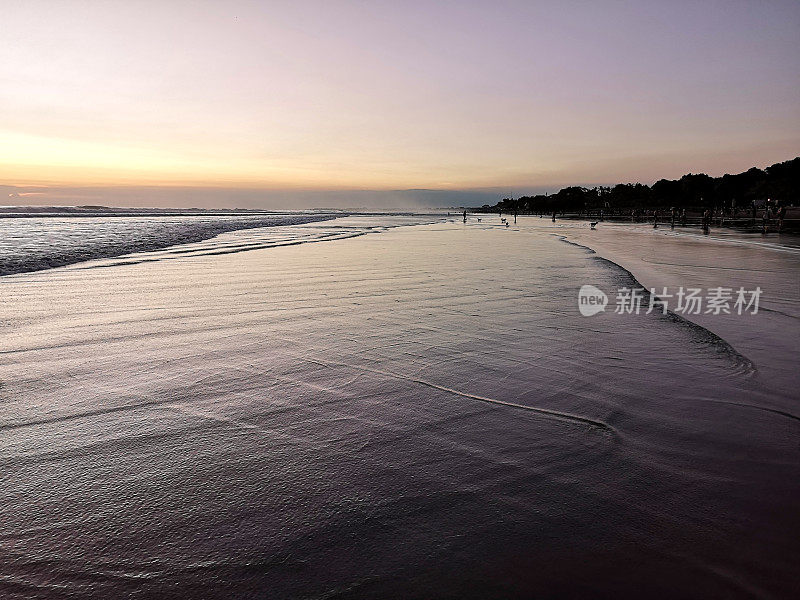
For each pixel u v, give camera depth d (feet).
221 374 17.34
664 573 7.58
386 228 163.84
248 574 7.61
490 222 262.67
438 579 7.48
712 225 170.81
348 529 8.74
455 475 10.62
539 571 7.65
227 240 91.25
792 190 310.65
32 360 18.74
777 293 34.24
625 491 9.94
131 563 7.84
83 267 46.96
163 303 30.40
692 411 14.03
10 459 11.23
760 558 7.92
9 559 7.89
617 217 323.57
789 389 15.71
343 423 13.32
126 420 13.46
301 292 34.99
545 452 11.65
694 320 26.03
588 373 17.40
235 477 10.52
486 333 23.26
